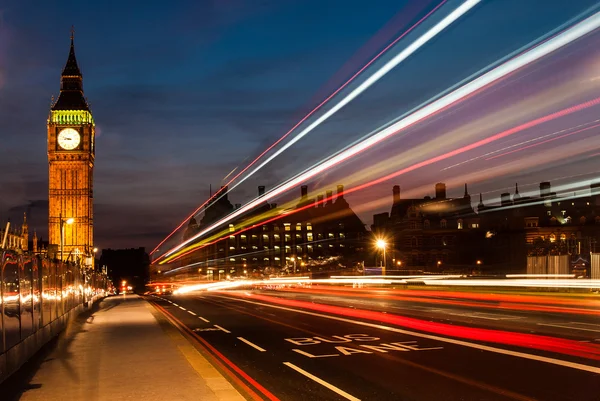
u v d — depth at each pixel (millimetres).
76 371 13703
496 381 11602
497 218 127375
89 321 28672
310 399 10641
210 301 49188
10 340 13672
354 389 11336
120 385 11820
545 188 122000
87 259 149500
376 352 15898
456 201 130625
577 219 117875
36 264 18000
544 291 49625
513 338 17938
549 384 11203
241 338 20359
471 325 22250
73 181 153250
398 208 135000
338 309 33562
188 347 17922
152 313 33969
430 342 17578
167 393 10953
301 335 20672
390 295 49500
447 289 59406
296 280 108438
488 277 72688
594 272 48938
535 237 113250
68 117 154625
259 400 10633
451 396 10492
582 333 18734
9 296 13820
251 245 196000
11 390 11555
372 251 154500
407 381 11906
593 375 11961
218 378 12484
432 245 126812
